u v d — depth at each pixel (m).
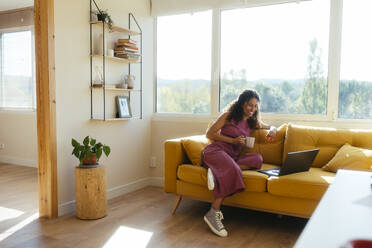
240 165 2.71
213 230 2.48
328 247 0.59
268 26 3.36
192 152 2.88
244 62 3.49
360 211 0.83
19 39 5.05
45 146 2.76
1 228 2.56
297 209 2.41
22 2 4.83
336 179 1.25
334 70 3.09
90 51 3.13
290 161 2.40
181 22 3.80
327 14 3.12
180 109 3.87
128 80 3.49
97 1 3.18
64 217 2.83
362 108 3.04
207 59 3.68
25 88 5.03
